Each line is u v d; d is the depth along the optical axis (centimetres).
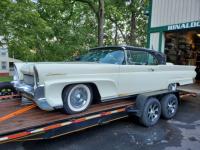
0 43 1034
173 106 522
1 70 2316
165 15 927
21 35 1026
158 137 399
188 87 852
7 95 448
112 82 393
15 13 953
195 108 621
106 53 452
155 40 981
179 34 1018
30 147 345
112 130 426
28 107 379
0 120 311
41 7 1300
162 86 514
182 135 412
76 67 340
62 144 358
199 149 353
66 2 1412
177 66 552
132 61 441
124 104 429
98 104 416
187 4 839
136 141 378
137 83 446
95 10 1348
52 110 351
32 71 334
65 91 334
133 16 1991
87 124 355
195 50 1091
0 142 260
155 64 502
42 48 1243
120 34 2736
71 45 1412
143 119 436
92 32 1908
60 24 1425
